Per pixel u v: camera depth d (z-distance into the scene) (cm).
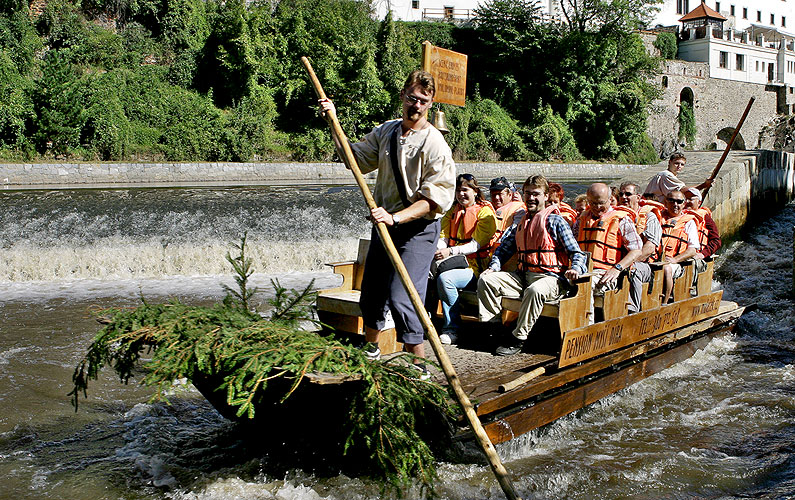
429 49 518
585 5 4228
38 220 1384
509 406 435
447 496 414
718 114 5225
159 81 3128
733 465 467
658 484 439
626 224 570
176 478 442
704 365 695
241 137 2895
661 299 650
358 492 420
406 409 379
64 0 3170
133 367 442
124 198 1648
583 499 420
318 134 3100
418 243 404
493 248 574
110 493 423
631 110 4166
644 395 605
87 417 554
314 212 1502
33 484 435
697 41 5175
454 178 394
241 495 417
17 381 642
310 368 370
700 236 790
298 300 480
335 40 3344
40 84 2584
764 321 868
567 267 523
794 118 2955
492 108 3953
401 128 399
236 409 445
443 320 569
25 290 1112
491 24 4222
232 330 400
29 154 2516
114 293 1090
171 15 3272
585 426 536
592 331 506
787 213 1545
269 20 3312
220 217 1439
